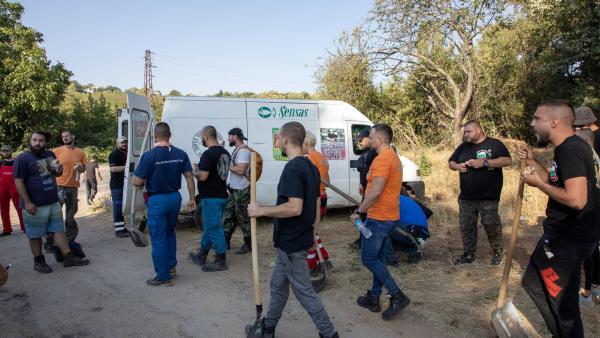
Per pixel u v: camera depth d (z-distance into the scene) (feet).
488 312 13.32
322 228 25.61
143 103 25.41
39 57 90.12
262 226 26.17
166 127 16.24
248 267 18.38
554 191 8.93
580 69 55.11
